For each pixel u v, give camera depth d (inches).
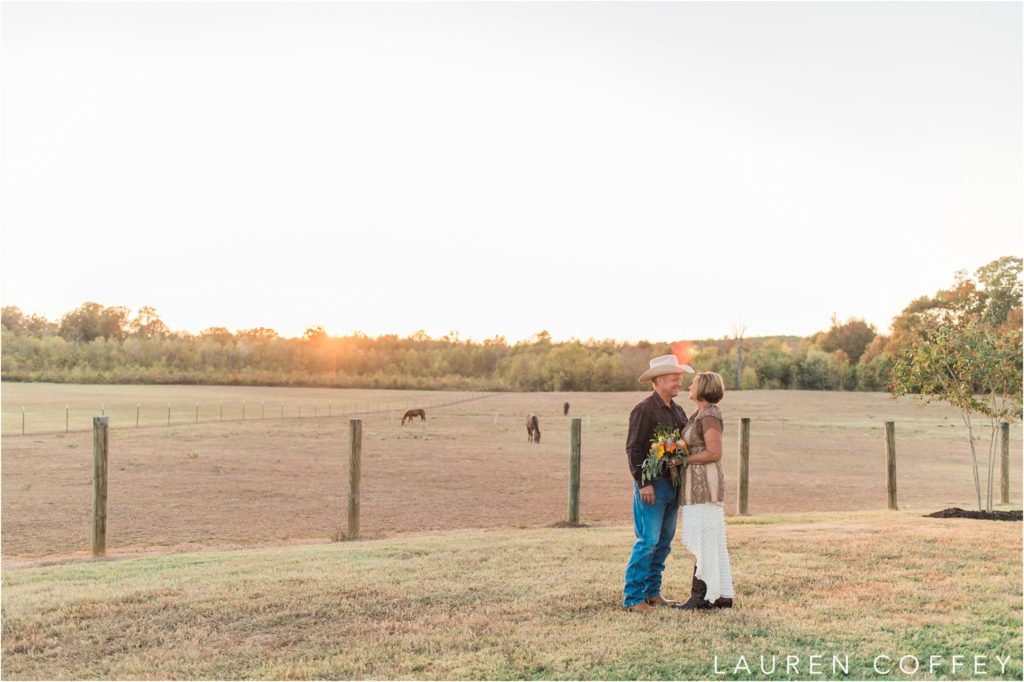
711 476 277.3
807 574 324.2
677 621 265.3
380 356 6141.7
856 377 3887.8
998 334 544.7
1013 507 623.8
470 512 654.5
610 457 1208.2
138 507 666.8
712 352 4557.1
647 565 279.1
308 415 2311.8
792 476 986.7
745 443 615.2
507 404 3070.9
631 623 263.7
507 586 310.2
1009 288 2837.1
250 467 975.0
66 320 6747.1
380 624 266.2
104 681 225.3
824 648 241.6
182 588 312.7
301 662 234.8
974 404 537.0
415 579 323.0
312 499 724.0
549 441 1493.6
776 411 2578.7
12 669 234.5
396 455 1163.9
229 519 611.5
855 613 273.0
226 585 315.9
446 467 1016.2
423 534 537.6
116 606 288.8
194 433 1503.4
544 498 746.2
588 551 386.3
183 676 227.5
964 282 2950.3
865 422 2090.3
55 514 623.8
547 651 239.9
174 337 6934.1
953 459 1234.6
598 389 4525.1
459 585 311.9
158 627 267.1
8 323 6712.6
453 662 232.4
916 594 294.8
